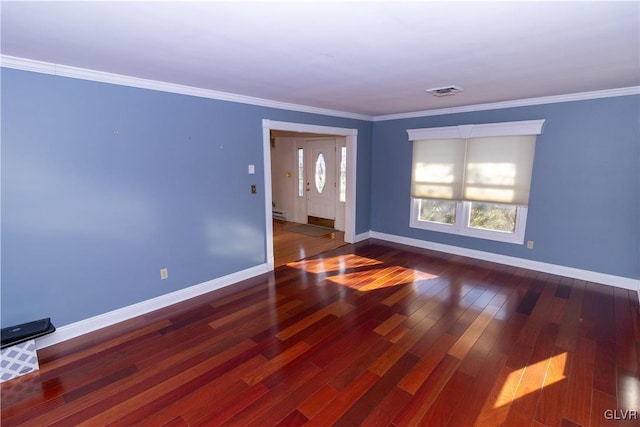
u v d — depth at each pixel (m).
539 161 4.08
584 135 3.74
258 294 3.66
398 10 1.58
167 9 1.56
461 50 2.18
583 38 1.97
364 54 2.26
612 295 3.53
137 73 2.75
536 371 2.32
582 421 1.89
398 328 2.91
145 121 3.04
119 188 2.94
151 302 3.27
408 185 5.45
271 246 4.37
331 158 6.86
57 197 2.62
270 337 2.79
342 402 2.06
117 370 2.37
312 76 2.85
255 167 4.05
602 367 2.35
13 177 2.41
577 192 3.88
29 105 2.42
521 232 4.37
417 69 2.64
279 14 1.63
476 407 2.00
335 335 2.81
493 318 3.07
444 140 4.86
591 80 3.05
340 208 6.79
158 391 2.16
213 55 2.27
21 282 2.52
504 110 4.24
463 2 1.51
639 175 3.48
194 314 3.20
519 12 1.61
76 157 2.68
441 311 3.21
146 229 3.16
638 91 3.36
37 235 2.55
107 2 1.48
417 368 2.37
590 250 3.88
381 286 3.85
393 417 1.94
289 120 4.37
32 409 2.01
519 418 1.92
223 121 3.65
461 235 4.96
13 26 1.76
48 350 2.60
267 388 2.18
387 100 4.06
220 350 2.61
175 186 3.33
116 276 3.01
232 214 3.88
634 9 1.58
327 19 1.69
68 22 1.71
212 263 3.75
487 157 4.46
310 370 2.36
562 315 3.11
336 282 3.99
